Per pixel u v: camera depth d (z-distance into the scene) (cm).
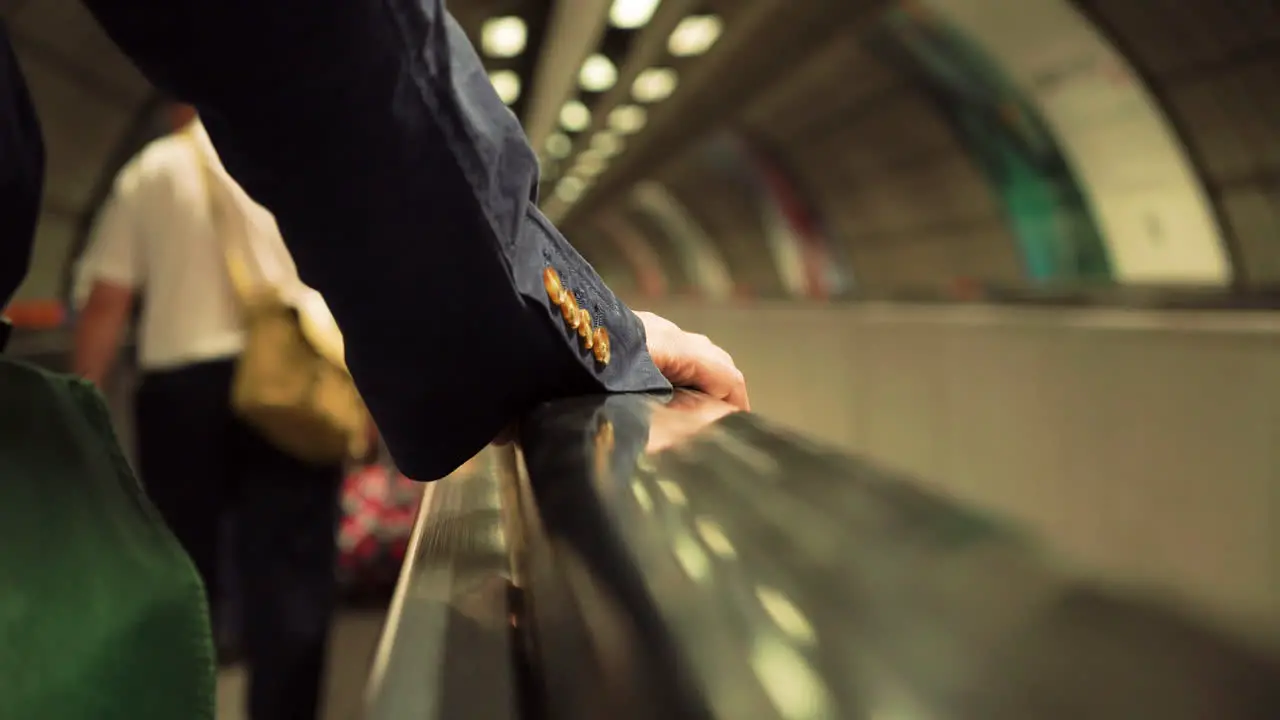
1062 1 780
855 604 21
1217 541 307
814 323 651
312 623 245
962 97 1035
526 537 42
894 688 17
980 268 1262
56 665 50
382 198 52
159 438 242
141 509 65
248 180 53
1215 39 708
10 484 54
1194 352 317
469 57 57
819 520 27
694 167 1845
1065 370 389
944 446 487
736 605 24
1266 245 808
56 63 648
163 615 60
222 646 307
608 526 33
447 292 57
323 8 45
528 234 63
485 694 30
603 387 65
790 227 1775
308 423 229
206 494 243
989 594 19
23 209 59
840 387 610
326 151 50
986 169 1117
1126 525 352
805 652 20
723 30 651
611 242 3061
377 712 30
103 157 824
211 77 47
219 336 240
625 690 23
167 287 240
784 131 1434
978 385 454
